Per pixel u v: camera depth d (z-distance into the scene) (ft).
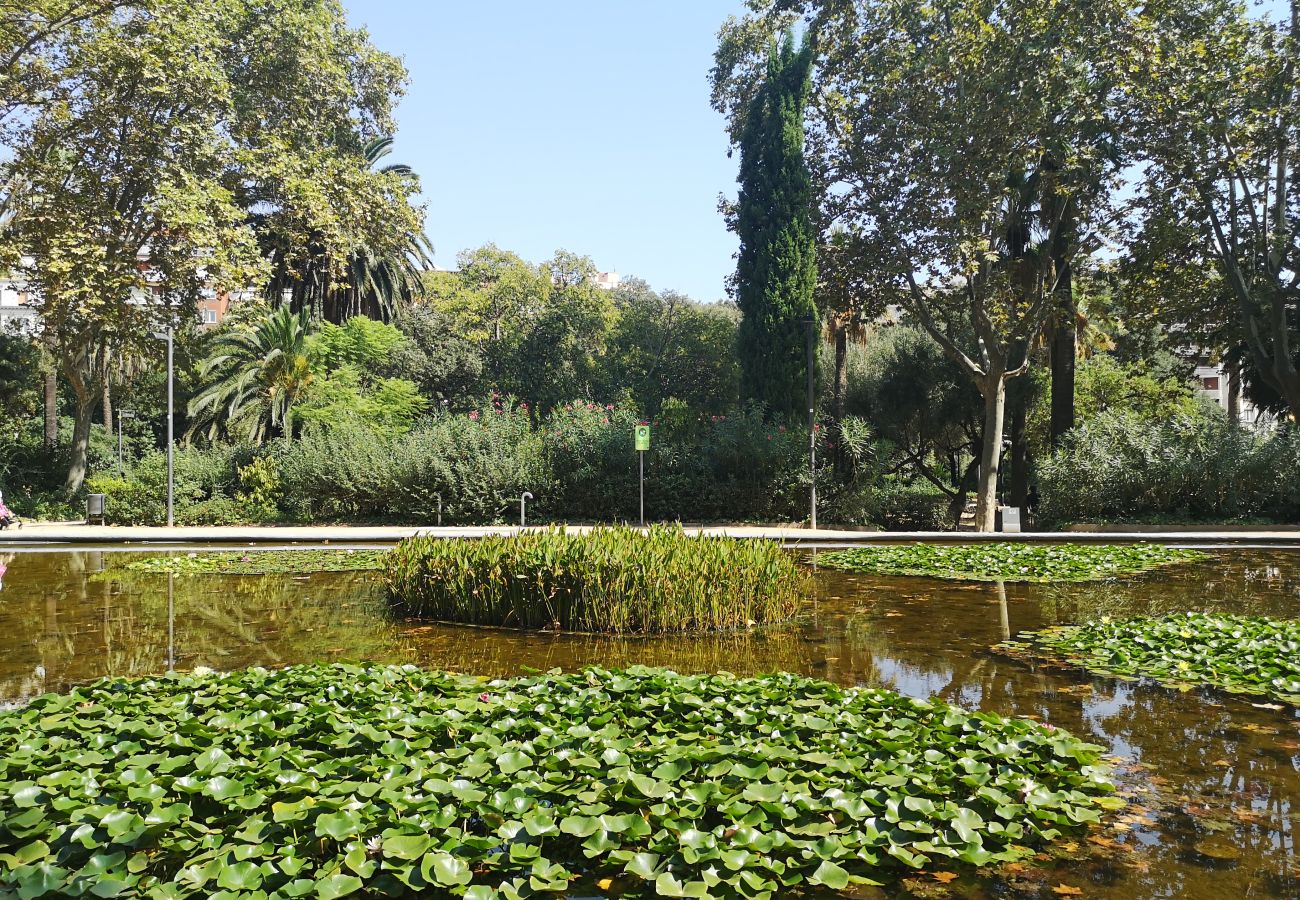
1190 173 63.57
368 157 111.14
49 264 65.26
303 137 80.53
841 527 66.54
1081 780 12.12
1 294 180.96
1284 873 9.83
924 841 10.31
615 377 106.83
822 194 70.54
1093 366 102.68
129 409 121.19
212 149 70.44
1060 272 70.08
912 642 22.36
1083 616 25.94
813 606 28.32
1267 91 62.28
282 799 10.96
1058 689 17.58
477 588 25.53
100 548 49.08
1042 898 9.31
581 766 11.78
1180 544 49.88
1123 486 65.21
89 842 9.88
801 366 71.10
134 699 15.42
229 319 79.41
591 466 67.87
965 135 58.75
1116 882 9.66
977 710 15.96
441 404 98.02
